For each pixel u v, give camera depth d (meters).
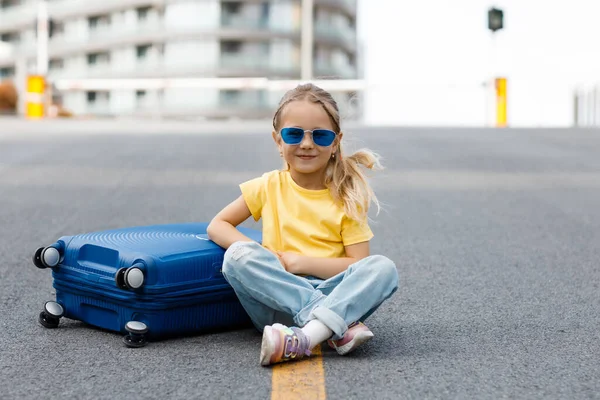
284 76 67.94
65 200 7.36
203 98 67.00
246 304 3.20
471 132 16.11
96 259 3.33
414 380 2.79
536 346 3.23
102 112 71.50
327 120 3.34
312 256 3.34
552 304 3.97
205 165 9.88
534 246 5.54
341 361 3.01
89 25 73.12
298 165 3.35
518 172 9.62
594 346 3.23
